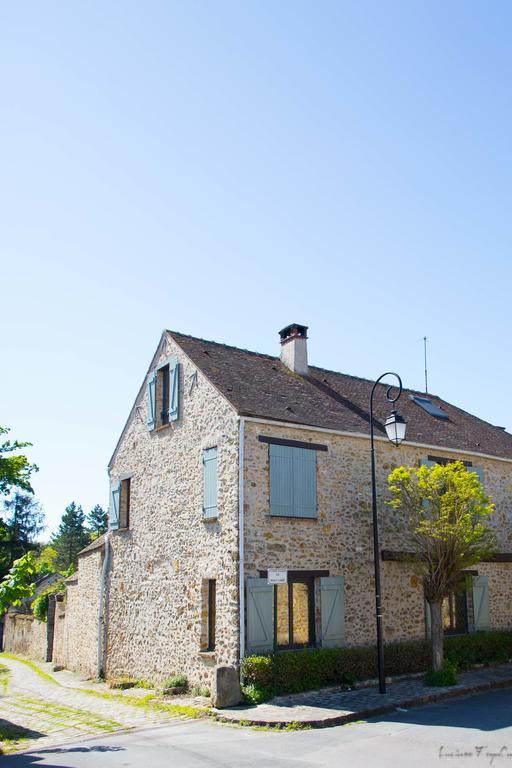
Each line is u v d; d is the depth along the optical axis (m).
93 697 15.02
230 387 15.07
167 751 9.02
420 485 14.01
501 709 11.18
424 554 14.13
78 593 21.20
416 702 11.89
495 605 17.81
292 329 18.91
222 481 14.05
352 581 14.84
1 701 15.32
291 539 13.99
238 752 8.77
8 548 46.94
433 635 13.68
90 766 8.37
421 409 20.73
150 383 17.77
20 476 13.16
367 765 7.83
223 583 13.47
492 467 19.11
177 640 14.88
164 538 16.09
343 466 15.41
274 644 12.77
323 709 11.11
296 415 15.00
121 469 18.92
